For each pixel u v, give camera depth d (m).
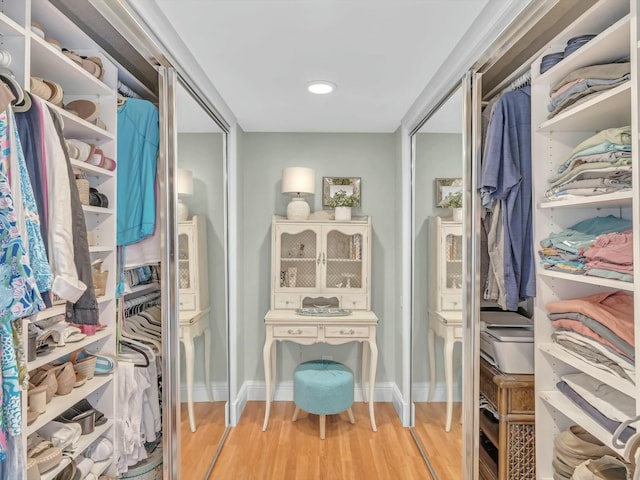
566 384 1.64
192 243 2.43
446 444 2.42
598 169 1.42
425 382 2.84
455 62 2.09
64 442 1.52
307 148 3.74
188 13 1.72
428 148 2.77
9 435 1.05
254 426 3.25
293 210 3.49
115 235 1.89
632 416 1.27
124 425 1.91
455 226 2.30
